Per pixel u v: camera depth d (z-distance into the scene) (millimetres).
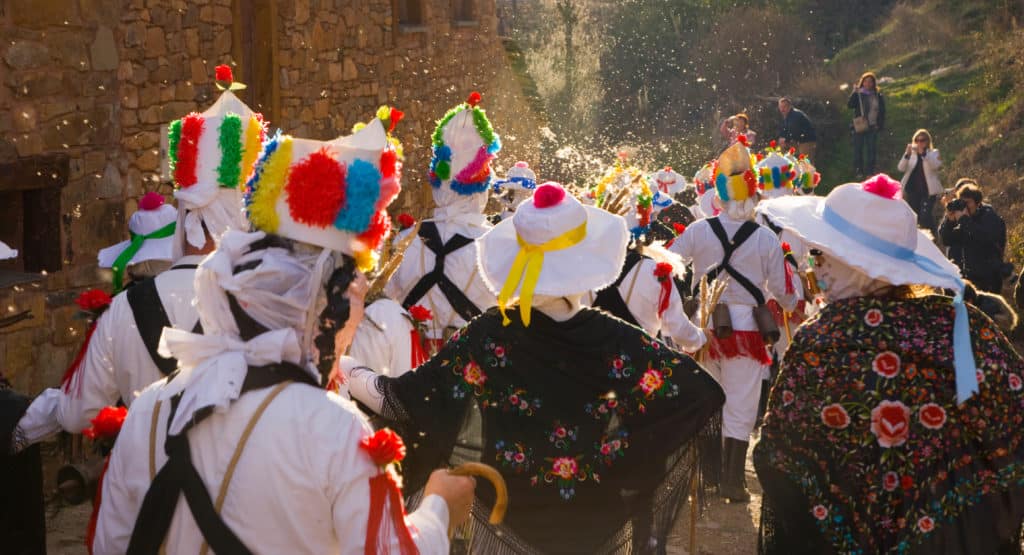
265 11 11047
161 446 2600
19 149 7316
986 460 4055
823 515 4141
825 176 24031
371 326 4602
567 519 4332
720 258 7258
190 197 4062
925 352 4070
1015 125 22203
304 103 12008
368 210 2664
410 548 2562
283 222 2664
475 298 5914
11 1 7215
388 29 14328
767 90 28125
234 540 2510
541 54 27391
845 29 31375
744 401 7176
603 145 24812
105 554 2646
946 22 29422
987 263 12750
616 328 4402
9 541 4227
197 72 9406
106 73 8141
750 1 30984
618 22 29391
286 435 2533
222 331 2666
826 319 4242
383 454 2510
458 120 6055
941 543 4039
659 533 4402
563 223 4191
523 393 4316
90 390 3877
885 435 4074
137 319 3830
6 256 4680
